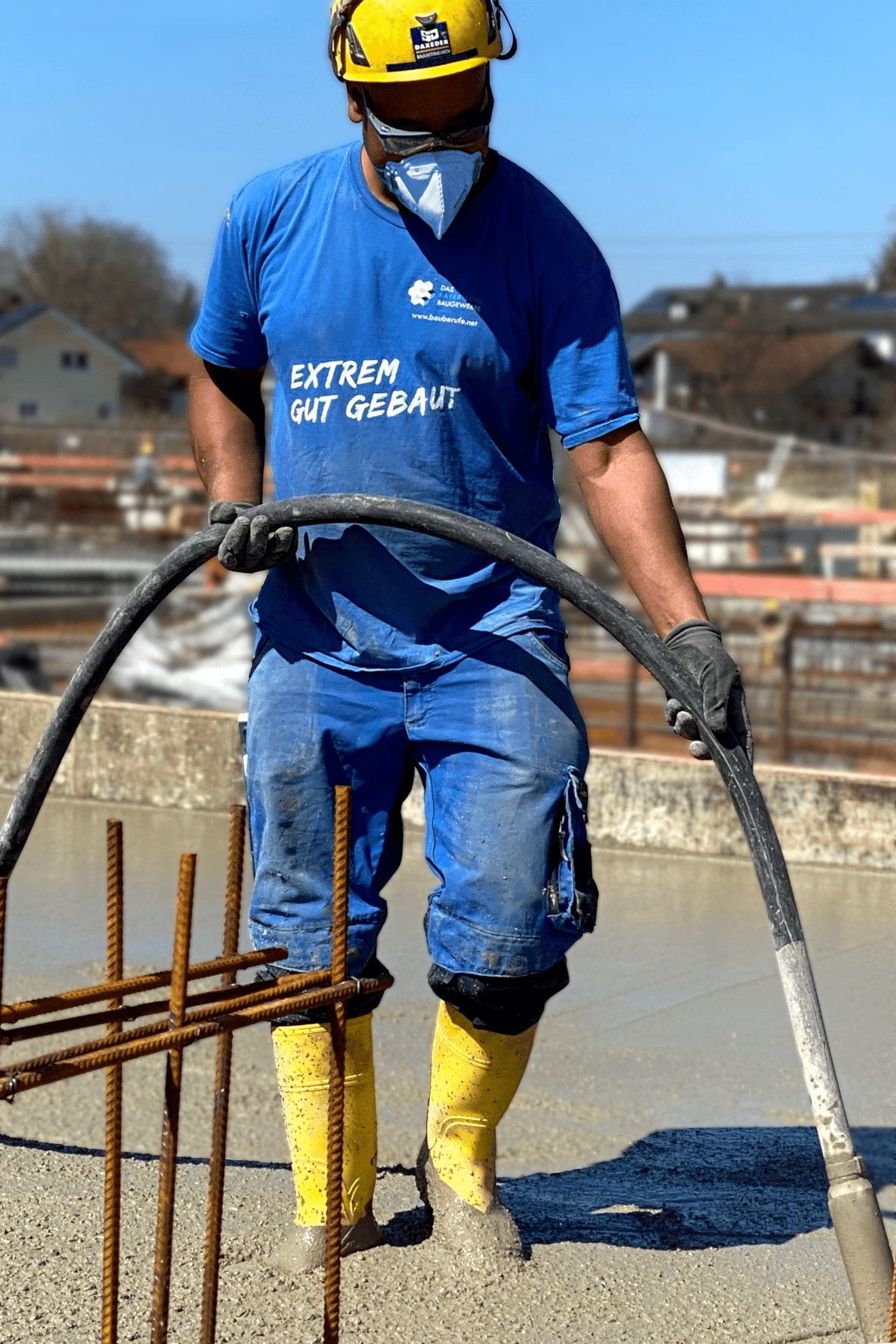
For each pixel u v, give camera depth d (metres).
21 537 66.62
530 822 8.03
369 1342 7.48
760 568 56.16
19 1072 5.51
